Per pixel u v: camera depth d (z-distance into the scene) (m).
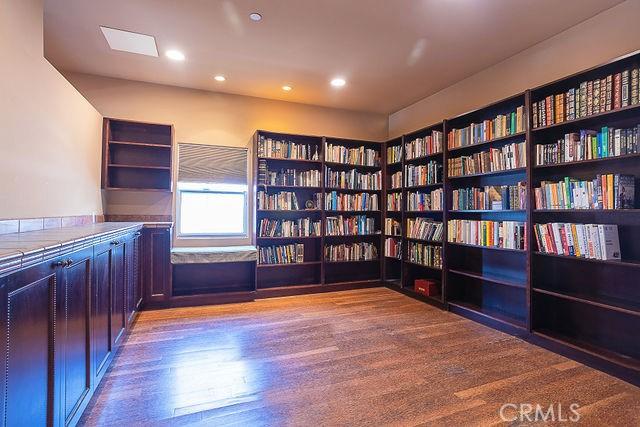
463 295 3.68
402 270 4.38
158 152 3.97
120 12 2.55
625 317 2.31
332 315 3.42
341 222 4.61
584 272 2.55
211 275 4.23
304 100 4.59
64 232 1.79
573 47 2.72
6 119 1.77
